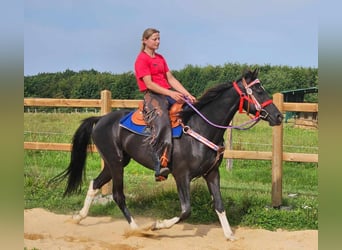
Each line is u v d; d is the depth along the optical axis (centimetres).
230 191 744
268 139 1236
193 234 569
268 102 509
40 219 636
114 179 584
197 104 526
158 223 539
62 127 1381
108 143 580
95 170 1020
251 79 518
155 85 528
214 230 587
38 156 1084
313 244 518
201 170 516
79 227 601
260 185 868
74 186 631
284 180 933
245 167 1113
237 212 627
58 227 598
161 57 556
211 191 541
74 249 493
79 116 1655
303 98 2828
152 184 773
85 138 622
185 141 512
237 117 1686
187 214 510
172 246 513
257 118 514
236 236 556
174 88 559
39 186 786
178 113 521
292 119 2273
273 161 650
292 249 502
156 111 522
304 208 643
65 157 1080
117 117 588
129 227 594
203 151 509
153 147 523
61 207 701
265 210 627
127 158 590
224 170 1033
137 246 512
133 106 733
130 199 706
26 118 1570
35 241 524
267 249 504
